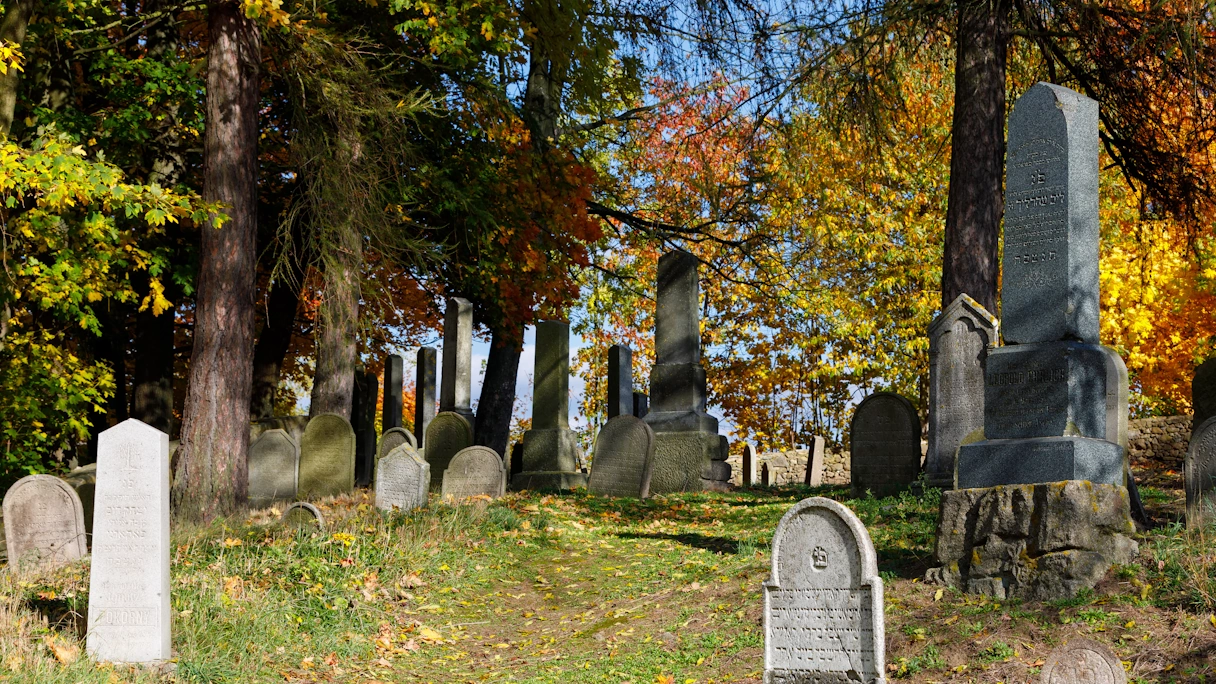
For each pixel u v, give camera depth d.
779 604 8.23
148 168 23.33
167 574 9.34
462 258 26.47
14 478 22.42
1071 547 8.85
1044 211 10.05
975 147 16.03
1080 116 10.12
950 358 15.47
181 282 22.05
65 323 23.91
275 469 20.55
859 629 7.87
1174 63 15.59
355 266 19.72
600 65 24.19
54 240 18.19
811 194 31.61
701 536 14.41
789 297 33.38
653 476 20.97
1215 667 7.18
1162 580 8.48
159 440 9.37
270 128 24.08
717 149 29.91
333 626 10.63
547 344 21.78
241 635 9.86
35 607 10.34
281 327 28.38
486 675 9.67
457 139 24.25
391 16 21.62
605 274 34.78
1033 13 16.17
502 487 18.14
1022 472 9.56
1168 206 18.36
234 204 16.14
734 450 40.53
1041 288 9.97
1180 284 26.59
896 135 28.25
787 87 17.11
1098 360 9.73
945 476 15.32
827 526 8.09
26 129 19.48
